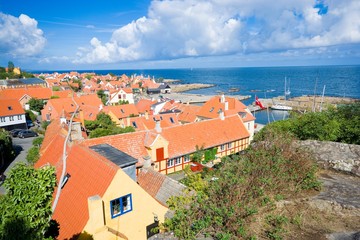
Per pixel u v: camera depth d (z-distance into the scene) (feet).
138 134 108.99
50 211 30.37
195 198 35.14
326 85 654.53
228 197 29.71
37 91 297.33
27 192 29.12
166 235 30.50
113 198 51.42
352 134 68.59
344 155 45.85
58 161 69.77
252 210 27.73
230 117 146.92
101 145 76.95
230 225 27.73
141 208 55.98
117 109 227.20
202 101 415.03
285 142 42.16
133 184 54.08
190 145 120.78
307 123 76.02
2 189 105.29
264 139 49.78
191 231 28.43
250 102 409.90
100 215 45.78
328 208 31.63
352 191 35.65
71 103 239.71
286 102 378.12
